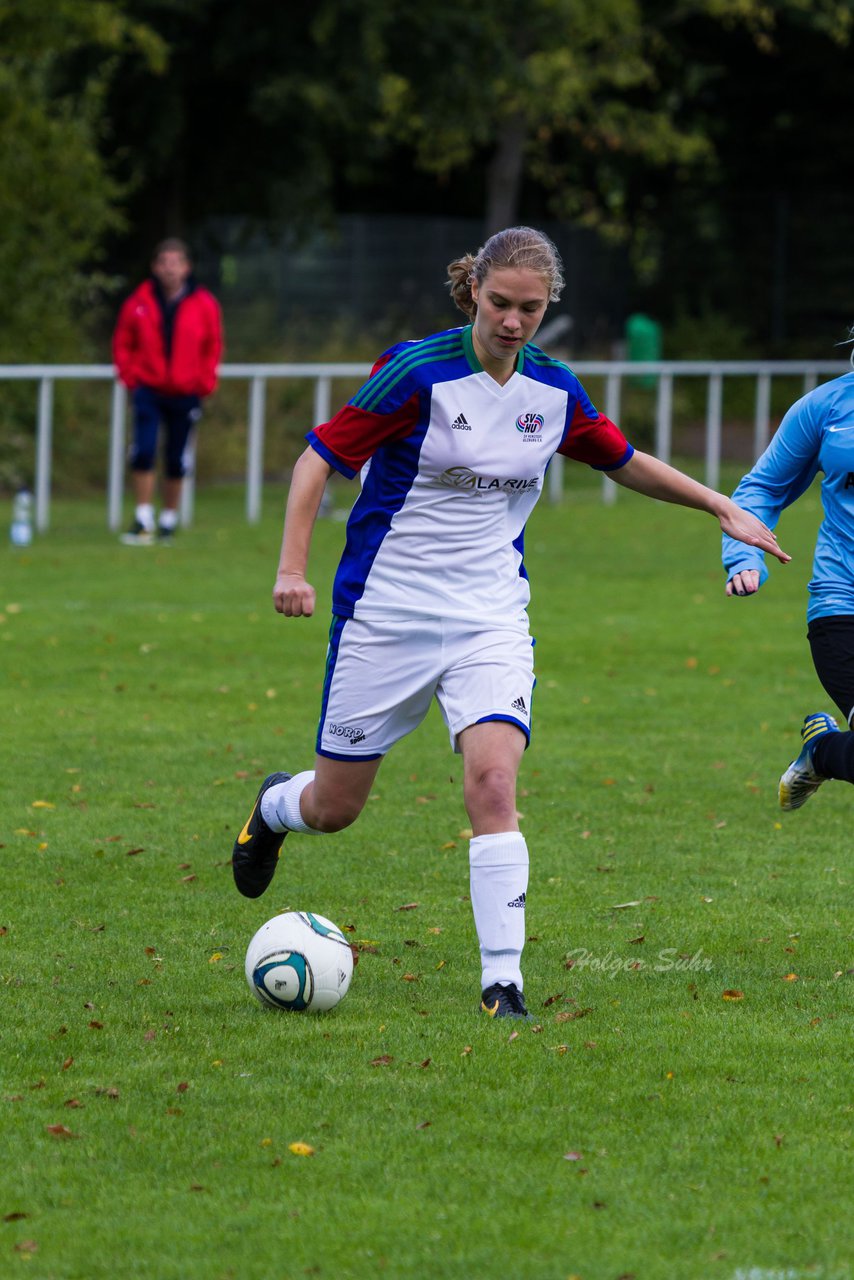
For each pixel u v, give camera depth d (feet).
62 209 216.95
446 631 47.73
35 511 189.16
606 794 76.23
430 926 56.59
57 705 94.17
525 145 308.60
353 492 217.36
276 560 153.99
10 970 51.44
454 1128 39.19
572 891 61.05
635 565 155.63
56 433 220.84
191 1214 34.88
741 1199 35.47
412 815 72.38
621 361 293.02
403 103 259.60
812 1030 46.03
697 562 158.30
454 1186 36.04
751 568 52.95
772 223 359.87
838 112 367.04
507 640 48.01
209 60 256.11
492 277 44.93
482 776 47.39
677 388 310.24
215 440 232.32
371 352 261.44
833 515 53.72
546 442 47.73
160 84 254.68
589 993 49.47
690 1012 47.60
